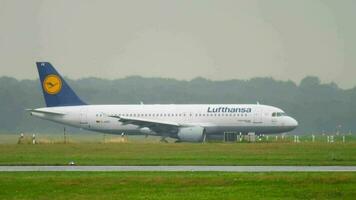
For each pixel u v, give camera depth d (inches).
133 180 4781.0
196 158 7470.5
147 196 4047.7
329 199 3937.0
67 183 4635.8
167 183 4640.8
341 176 4943.4
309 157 7534.5
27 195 4128.9
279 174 5236.2
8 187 4461.1
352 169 5944.9
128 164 6668.3
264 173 5369.1
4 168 6254.9
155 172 5565.9
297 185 4520.2
